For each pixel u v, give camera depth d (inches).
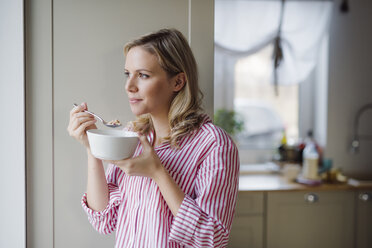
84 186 44.3
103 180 36.8
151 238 32.9
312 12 91.8
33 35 42.0
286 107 101.2
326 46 94.3
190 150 33.8
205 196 30.2
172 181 30.3
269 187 79.4
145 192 34.1
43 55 42.4
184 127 34.0
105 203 37.0
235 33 89.7
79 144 43.9
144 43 33.1
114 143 26.7
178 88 34.8
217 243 30.2
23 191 41.8
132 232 34.8
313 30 91.8
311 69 92.9
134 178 35.7
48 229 43.5
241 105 99.4
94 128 34.6
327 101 94.6
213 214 29.7
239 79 98.4
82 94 43.8
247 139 100.8
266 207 79.2
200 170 32.4
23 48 40.9
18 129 41.3
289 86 100.7
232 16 89.2
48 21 42.3
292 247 80.4
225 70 97.4
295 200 80.0
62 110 43.4
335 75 94.7
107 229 38.7
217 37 89.4
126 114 45.0
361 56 95.5
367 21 95.1
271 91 99.7
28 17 41.8
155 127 36.8
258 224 79.1
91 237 44.7
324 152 95.1
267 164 97.2
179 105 34.5
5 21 40.4
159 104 33.6
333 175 84.7
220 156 31.8
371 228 82.4
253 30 90.3
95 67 43.9
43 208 43.3
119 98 44.7
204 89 45.6
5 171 41.4
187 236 29.7
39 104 42.6
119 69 44.5
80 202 44.3
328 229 81.4
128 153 27.8
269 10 90.1
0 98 40.9
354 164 96.1
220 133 33.6
